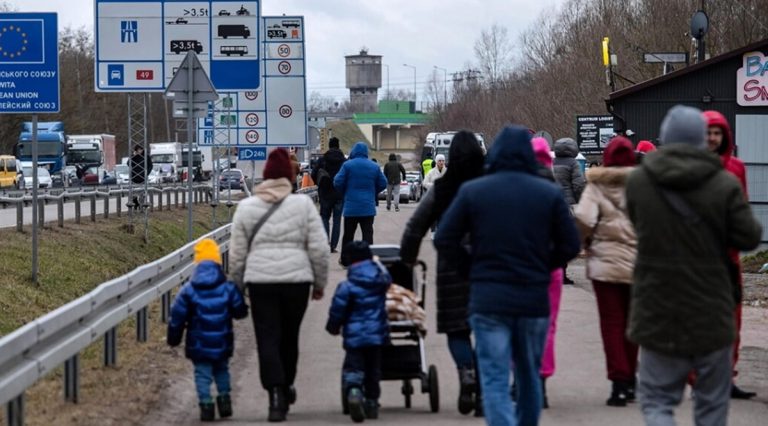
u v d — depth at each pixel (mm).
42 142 181875
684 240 18328
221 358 26344
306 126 108312
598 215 26844
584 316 43031
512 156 20719
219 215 109688
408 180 185625
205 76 53188
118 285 30203
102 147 198500
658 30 164625
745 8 145750
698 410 18969
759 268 64062
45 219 76688
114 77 82312
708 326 18250
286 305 26172
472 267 20609
